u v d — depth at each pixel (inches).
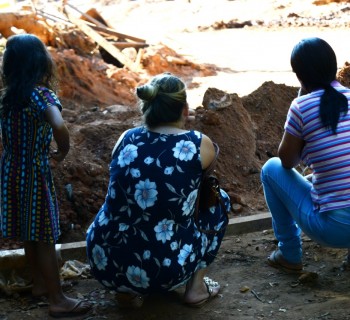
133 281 171.2
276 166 191.6
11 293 192.4
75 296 192.7
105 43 577.6
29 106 169.0
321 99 174.7
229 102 303.6
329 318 173.5
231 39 784.9
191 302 182.5
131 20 1043.9
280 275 202.7
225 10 993.5
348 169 172.6
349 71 370.0
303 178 189.9
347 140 173.3
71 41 550.6
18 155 173.9
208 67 609.9
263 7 975.0
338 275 200.7
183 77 570.3
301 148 181.2
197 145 170.7
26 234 174.9
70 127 299.6
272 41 748.6
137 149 171.3
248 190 274.5
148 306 185.3
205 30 890.1
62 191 252.4
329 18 874.1
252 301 186.9
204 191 175.8
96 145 287.4
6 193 175.8
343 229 172.9
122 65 592.4
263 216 239.8
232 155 287.4
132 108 359.9
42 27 527.8
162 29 932.6
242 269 207.8
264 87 336.8
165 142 170.7
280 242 200.5
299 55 178.1
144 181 168.1
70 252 217.6
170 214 169.5
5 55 171.8
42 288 191.3
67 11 616.4
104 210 177.2
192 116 290.0
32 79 168.9
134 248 169.9
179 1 1077.1
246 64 627.2
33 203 173.5
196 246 175.8
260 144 308.5
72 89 450.6
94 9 691.4
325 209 173.9
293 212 187.5
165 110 170.6
